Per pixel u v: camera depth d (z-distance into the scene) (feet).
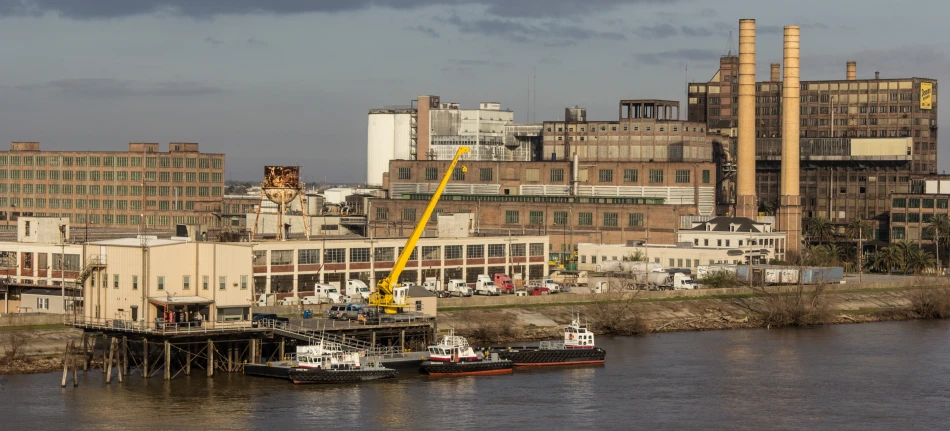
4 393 629.10
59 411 595.47
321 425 581.12
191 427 572.10
